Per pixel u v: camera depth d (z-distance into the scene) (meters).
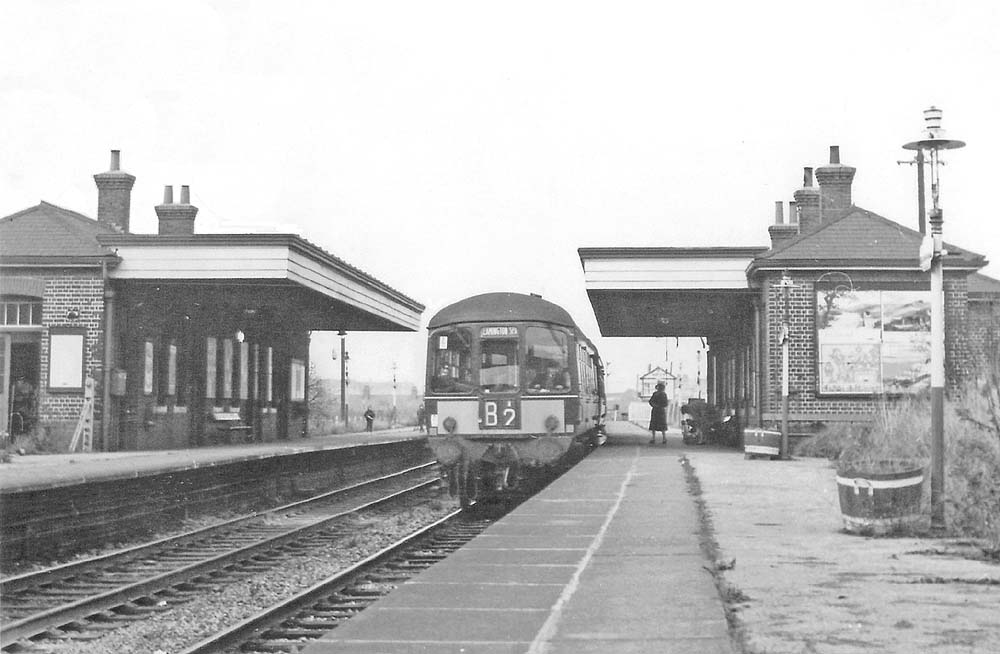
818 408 25.73
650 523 12.80
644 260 28.22
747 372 30.08
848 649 6.60
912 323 25.58
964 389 19.34
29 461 20.16
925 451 16.67
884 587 8.65
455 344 19.94
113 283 26.89
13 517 13.03
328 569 13.30
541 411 19.62
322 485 26.61
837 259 25.61
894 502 11.61
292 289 28.28
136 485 16.31
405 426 70.88
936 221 11.90
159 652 8.64
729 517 13.34
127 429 27.31
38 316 27.06
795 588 8.61
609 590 8.55
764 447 23.61
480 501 21.47
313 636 8.98
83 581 12.05
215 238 26.47
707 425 34.06
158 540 14.84
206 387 32.06
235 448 27.53
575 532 12.02
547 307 20.23
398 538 16.50
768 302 26.06
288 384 39.38
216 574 12.59
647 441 36.28
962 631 7.09
